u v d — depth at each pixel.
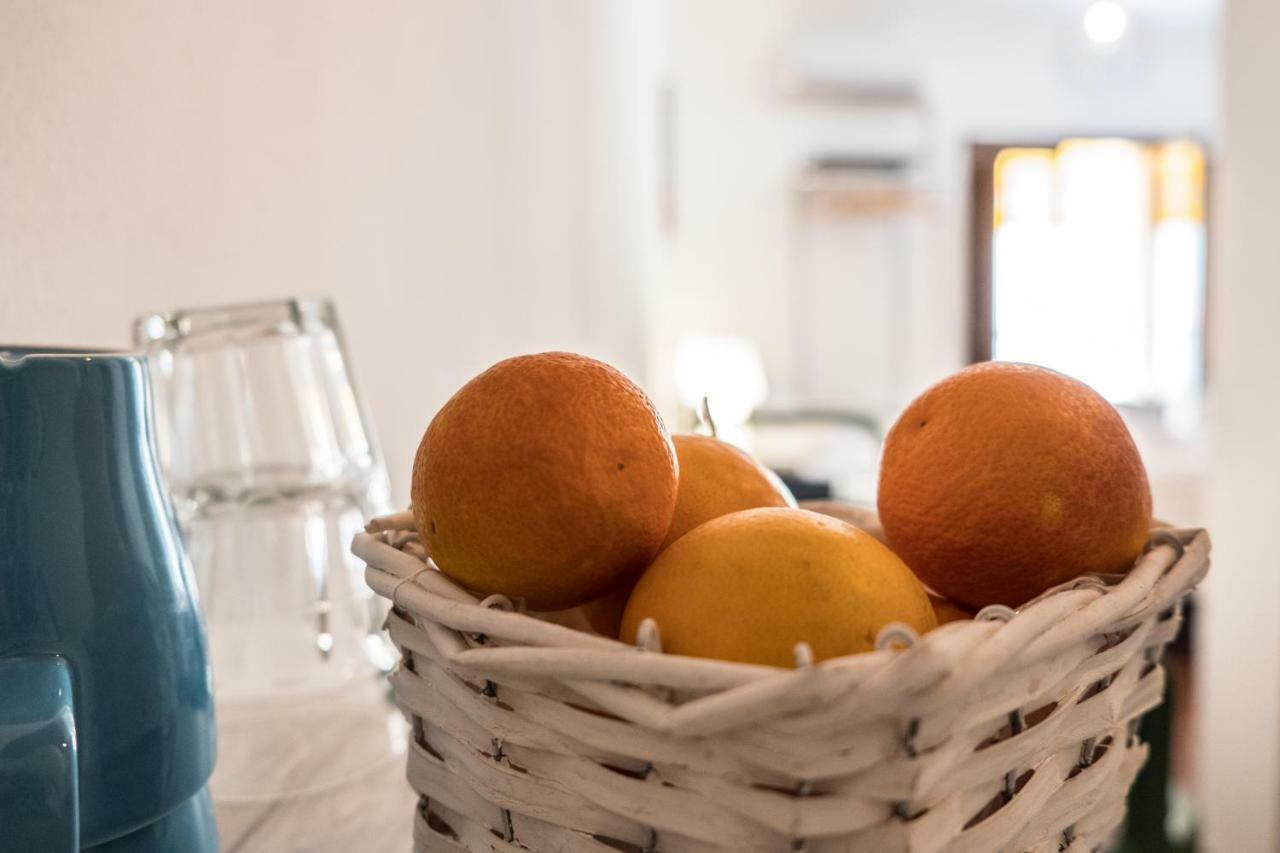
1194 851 1.12
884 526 0.40
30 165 0.52
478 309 1.42
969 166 4.35
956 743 0.27
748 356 3.73
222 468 0.59
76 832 0.27
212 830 0.37
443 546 0.34
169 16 0.67
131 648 0.33
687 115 4.20
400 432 1.15
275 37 0.84
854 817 0.27
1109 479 0.36
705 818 0.28
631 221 1.93
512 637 0.29
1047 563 0.36
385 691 0.60
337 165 0.98
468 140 1.37
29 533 0.31
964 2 4.16
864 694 0.25
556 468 0.33
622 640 0.34
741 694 0.25
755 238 4.27
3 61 0.50
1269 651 1.47
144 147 0.64
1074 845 0.34
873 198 4.14
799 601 0.31
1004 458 0.36
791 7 4.17
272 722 0.56
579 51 1.78
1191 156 4.50
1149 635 0.36
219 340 0.58
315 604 0.59
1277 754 1.45
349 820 0.46
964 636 0.26
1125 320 4.58
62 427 0.32
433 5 1.24
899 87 4.19
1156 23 4.34
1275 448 1.44
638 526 0.34
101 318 0.59
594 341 1.89
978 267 4.38
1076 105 4.38
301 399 0.61
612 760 0.29
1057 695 0.31
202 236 0.72
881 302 4.33
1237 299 1.50
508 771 0.31
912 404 0.40
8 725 0.27
